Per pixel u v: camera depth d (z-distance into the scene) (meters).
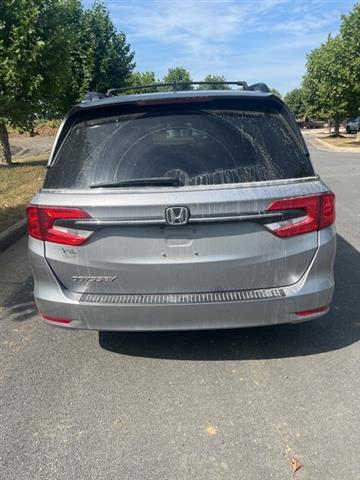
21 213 8.58
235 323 3.22
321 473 2.52
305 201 3.15
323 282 3.29
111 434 2.87
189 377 3.44
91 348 3.93
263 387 3.29
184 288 3.21
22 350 3.93
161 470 2.57
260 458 2.63
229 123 3.30
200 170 3.17
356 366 3.51
